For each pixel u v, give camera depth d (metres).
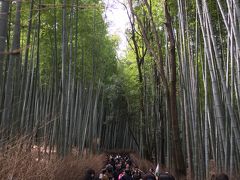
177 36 9.09
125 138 27.47
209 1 7.84
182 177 7.09
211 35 5.24
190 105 7.43
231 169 5.64
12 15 7.16
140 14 12.50
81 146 12.91
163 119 13.05
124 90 23.70
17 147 3.96
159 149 12.78
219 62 5.15
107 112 26.16
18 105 6.97
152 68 13.94
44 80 14.50
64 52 8.20
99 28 14.22
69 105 9.19
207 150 6.52
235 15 5.21
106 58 19.42
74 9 10.05
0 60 3.54
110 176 7.81
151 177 3.76
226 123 6.06
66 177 6.02
